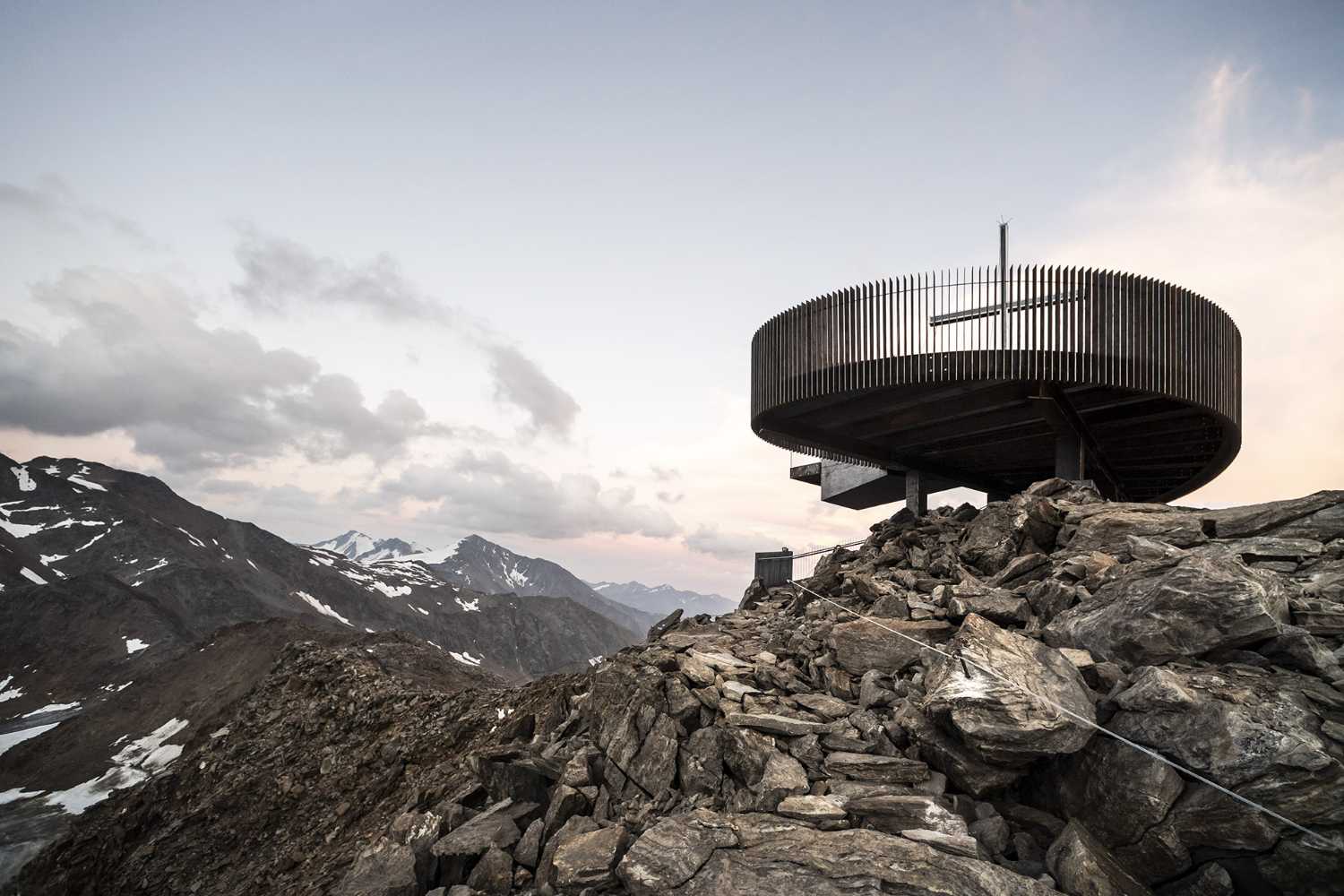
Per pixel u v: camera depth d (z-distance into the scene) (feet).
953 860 22.36
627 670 40.09
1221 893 22.13
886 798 25.73
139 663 514.27
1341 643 28.40
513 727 53.42
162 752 258.37
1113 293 58.54
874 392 64.23
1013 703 26.25
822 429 80.12
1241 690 25.43
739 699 35.17
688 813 27.73
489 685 160.86
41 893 106.32
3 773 266.36
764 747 30.55
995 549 46.06
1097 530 41.93
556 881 27.35
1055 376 57.11
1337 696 24.63
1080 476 65.98
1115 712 26.50
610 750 35.73
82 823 127.24
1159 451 86.02
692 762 32.55
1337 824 21.15
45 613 559.79
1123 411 70.13
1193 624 28.76
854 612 44.37
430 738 83.10
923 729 29.14
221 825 95.96
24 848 194.80
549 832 32.04
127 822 114.11
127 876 93.66
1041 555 41.14
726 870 24.07
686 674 38.45
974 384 61.00
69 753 273.13
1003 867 22.67
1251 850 22.02
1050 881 21.97
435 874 32.76
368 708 108.27
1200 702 24.57
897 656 35.55
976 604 36.60
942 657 32.76
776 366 70.28
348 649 155.84
